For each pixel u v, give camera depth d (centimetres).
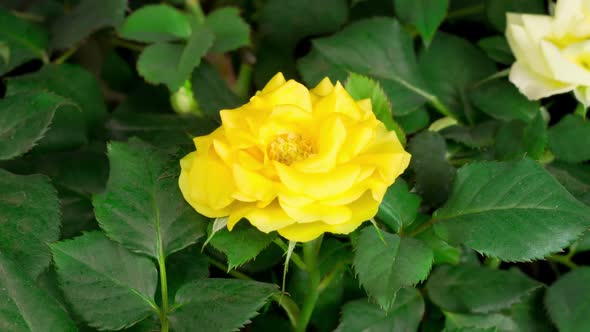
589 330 41
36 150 44
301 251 39
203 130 43
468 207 37
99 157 44
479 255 43
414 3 44
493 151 42
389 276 35
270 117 33
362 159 33
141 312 36
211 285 35
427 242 39
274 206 33
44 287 38
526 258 36
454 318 40
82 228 42
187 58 44
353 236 37
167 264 38
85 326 37
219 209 34
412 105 44
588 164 43
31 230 36
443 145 41
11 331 34
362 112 35
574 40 41
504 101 44
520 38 41
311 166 32
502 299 40
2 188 37
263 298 35
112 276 36
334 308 40
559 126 43
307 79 44
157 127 44
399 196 38
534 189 36
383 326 39
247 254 35
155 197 37
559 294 42
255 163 33
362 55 44
